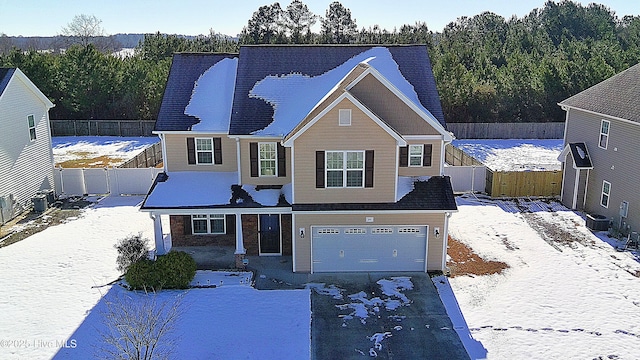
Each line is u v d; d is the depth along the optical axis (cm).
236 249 1938
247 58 2247
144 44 6631
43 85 4700
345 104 1750
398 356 1406
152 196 1948
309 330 1526
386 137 1791
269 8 6756
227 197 1947
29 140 2588
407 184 1961
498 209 2620
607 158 2364
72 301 1669
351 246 1906
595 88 2641
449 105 4697
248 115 2047
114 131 4803
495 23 9175
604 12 9075
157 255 1880
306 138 1784
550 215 2530
